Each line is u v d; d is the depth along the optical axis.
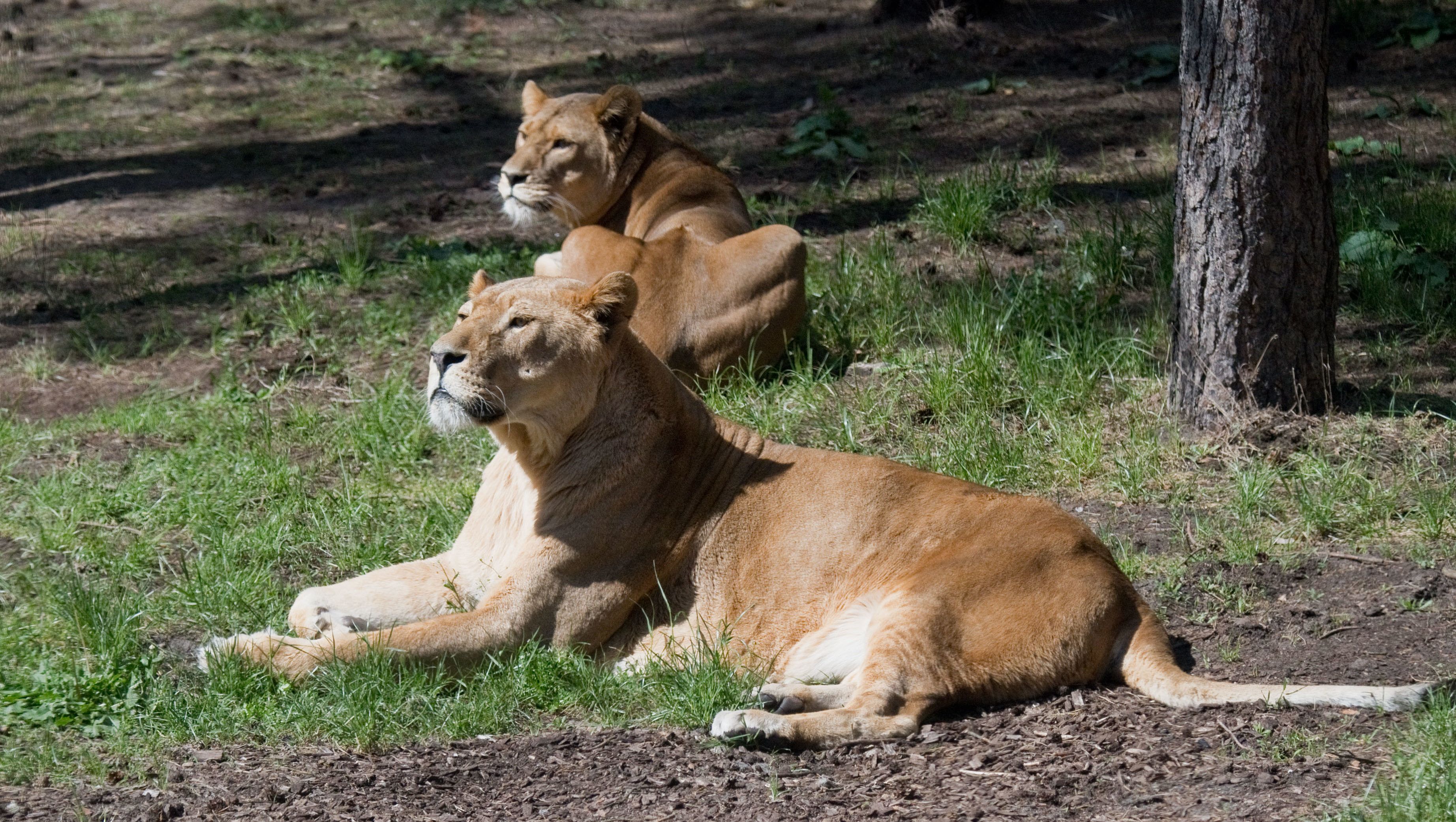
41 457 13.05
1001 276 15.82
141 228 19.14
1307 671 8.61
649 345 13.33
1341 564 10.14
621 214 15.59
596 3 28.72
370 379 14.74
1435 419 12.22
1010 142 19.91
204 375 15.05
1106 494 11.52
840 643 8.50
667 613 8.91
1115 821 6.70
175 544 11.27
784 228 13.96
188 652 9.35
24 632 9.34
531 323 8.61
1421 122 19.30
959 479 9.08
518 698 8.39
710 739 7.85
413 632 8.48
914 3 25.64
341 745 8.00
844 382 13.78
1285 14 11.23
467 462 12.77
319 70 25.91
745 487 9.05
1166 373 13.05
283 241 18.47
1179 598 9.74
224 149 22.36
